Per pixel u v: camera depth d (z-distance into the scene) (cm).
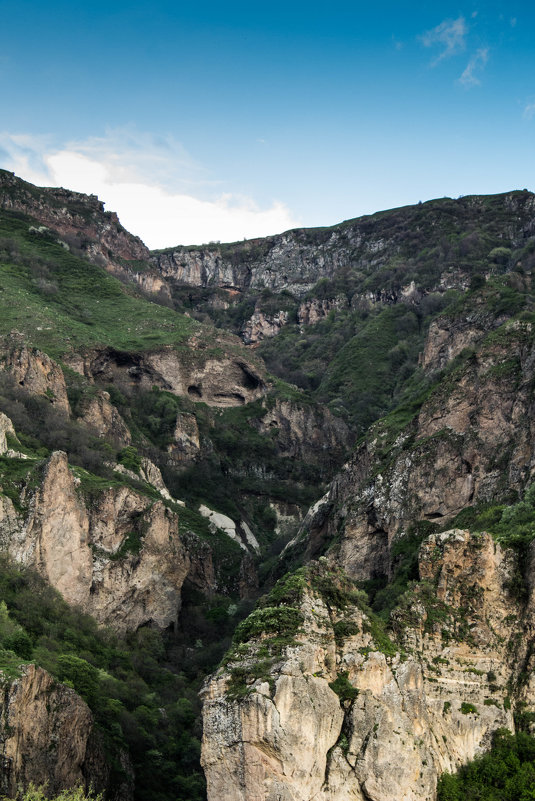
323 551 11519
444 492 9831
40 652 8525
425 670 4800
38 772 6469
